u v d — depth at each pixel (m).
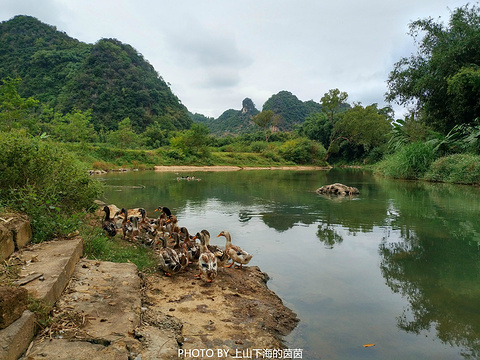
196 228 11.01
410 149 30.41
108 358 3.10
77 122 40.41
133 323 3.85
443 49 27.52
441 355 4.22
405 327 4.90
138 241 8.28
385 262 7.77
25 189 6.31
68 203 8.45
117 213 10.55
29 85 103.12
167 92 130.38
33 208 6.12
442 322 5.06
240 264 7.12
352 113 71.44
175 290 5.70
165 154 52.62
